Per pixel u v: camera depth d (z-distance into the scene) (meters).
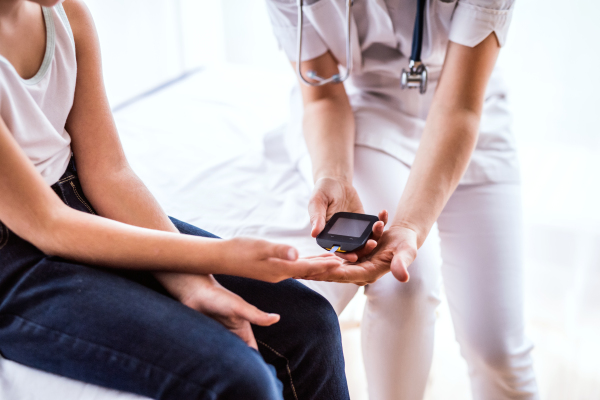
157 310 0.78
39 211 0.79
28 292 0.81
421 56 1.29
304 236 1.27
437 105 1.17
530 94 1.83
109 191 0.95
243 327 0.84
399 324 1.05
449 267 1.24
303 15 1.26
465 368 1.49
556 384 1.40
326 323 0.91
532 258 1.72
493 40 1.15
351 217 1.04
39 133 0.87
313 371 0.90
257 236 1.27
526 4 1.75
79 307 0.78
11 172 0.76
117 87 2.15
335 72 1.35
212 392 0.73
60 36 0.91
